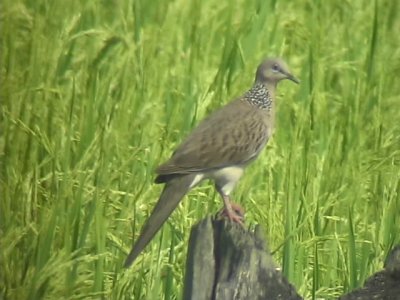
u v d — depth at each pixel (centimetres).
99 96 1662
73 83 1602
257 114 1446
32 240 1450
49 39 1708
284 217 1505
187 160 1357
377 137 1759
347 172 1631
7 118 1561
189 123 1675
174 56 1866
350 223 1452
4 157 1529
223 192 1395
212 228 1155
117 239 1470
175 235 1472
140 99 1712
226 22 1988
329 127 1758
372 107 1856
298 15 2098
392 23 2106
